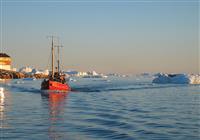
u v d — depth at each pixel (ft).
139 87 394.32
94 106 175.94
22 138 92.48
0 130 103.19
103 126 112.78
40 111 151.53
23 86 400.67
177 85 468.75
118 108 167.12
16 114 139.64
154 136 97.50
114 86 413.80
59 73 312.29
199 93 292.81
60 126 111.86
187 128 110.42
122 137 95.81
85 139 92.89
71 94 266.77
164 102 203.41
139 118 131.64
